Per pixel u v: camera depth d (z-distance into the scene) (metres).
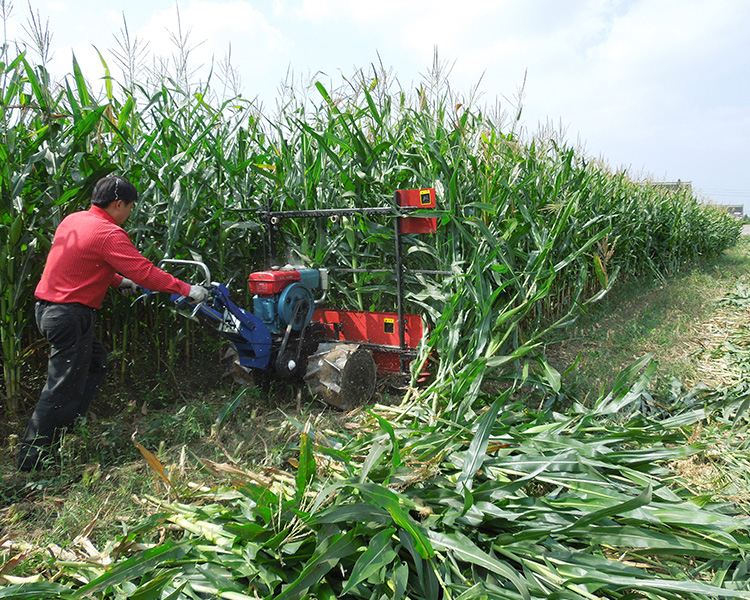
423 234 4.45
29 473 2.84
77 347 2.87
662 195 11.30
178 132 4.35
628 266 9.19
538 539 1.89
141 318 4.36
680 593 1.74
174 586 1.74
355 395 3.61
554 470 2.32
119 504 2.46
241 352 3.65
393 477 2.15
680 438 2.84
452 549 1.80
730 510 2.24
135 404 3.80
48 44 3.59
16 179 3.23
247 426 3.37
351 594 1.75
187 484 2.44
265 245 4.34
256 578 1.76
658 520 1.94
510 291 4.35
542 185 5.75
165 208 4.10
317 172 4.47
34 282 3.58
